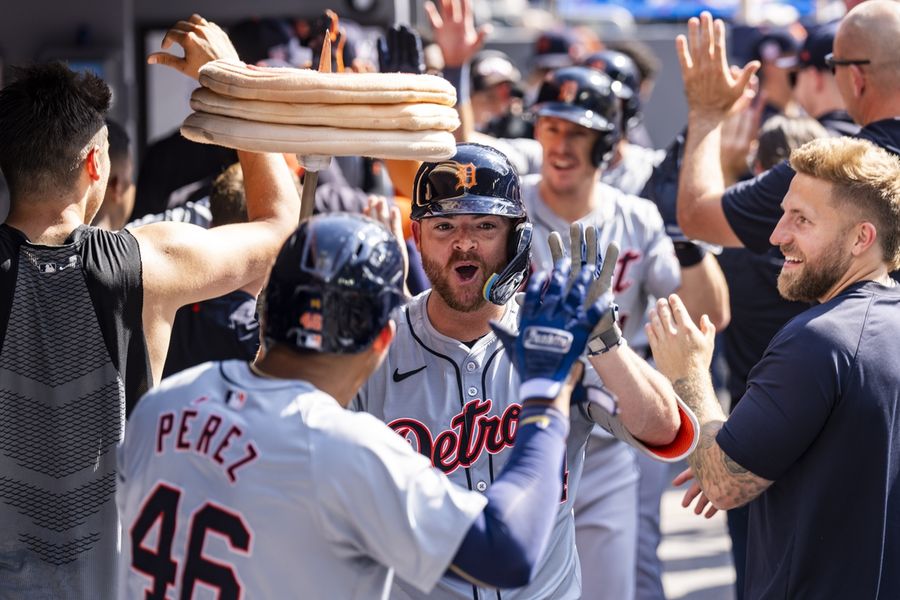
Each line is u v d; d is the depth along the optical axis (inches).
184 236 228.2
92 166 224.8
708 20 305.0
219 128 203.3
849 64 299.4
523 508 165.9
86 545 218.4
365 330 172.6
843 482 230.2
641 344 385.4
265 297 175.3
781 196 285.0
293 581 166.9
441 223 221.1
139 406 179.0
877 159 237.8
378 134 201.2
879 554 230.8
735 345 387.2
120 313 218.8
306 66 318.7
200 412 172.6
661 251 373.7
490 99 620.7
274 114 200.4
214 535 168.1
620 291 373.4
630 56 614.5
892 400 229.9
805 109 444.5
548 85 371.6
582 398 185.2
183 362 297.3
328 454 165.3
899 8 298.5
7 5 507.2
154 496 173.0
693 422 217.9
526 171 461.7
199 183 368.5
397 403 224.2
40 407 215.5
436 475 169.2
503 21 986.7
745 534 351.6
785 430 230.7
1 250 215.0
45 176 217.8
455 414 223.3
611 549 353.4
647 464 381.7
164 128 535.2
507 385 224.4
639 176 461.1
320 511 164.9
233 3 523.8
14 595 217.2
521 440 172.2
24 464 215.5
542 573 220.7
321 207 358.0
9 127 216.7
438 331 226.4
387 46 315.3
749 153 487.8
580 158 367.2
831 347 229.8
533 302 177.9
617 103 374.0
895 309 235.0
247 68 208.2
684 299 379.6
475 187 218.4
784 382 231.9
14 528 216.4
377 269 172.6
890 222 237.3
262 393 171.6
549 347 174.1
